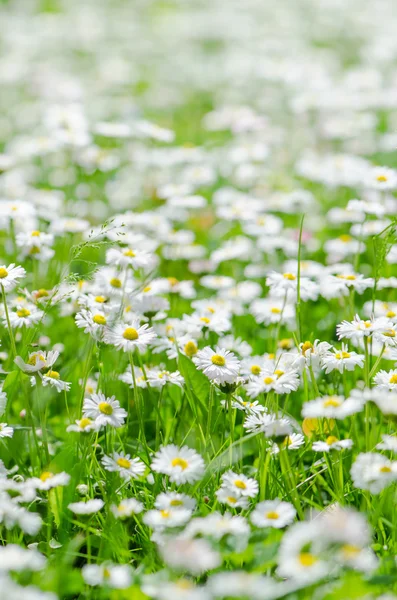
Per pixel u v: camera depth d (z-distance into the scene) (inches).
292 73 85.4
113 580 34.8
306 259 52.8
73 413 42.1
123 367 43.3
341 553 34.5
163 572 35.4
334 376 41.7
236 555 35.5
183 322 43.1
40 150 58.8
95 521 38.3
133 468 37.6
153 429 41.8
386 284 44.6
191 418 41.8
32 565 34.7
